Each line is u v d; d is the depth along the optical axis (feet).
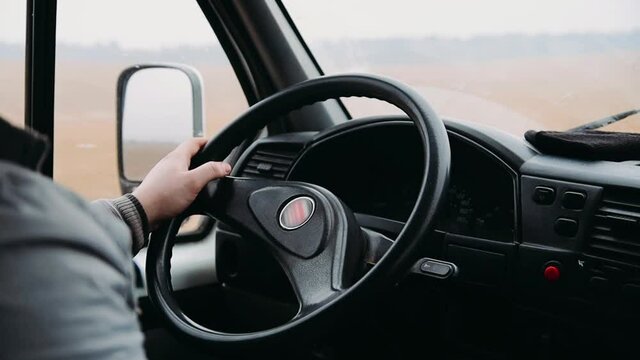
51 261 1.20
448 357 4.12
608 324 3.48
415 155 4.28
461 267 3.91
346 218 3.01
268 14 5.80
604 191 3.48
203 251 5.83
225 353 2.83
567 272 3.53
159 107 5.50
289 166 4.61
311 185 3.17
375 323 4.09
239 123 3.74
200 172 3.30
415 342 4.17
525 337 3.83
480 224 3.94
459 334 4.02
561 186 3.58
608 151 3.75
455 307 3.99
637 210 3.37
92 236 1.31
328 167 4.59
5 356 1.14
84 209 1.37
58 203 1.27
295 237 3.04
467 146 3.97
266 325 4.88
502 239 3.86
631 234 3.37
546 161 3.76
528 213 3.68
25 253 1.17
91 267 1.28
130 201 3.00
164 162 3.39
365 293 2.63
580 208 3.51
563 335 3.67
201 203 3.43
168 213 3.22
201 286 5.47
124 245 1.53
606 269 3.42
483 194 3.98
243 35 5.88
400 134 4.25
